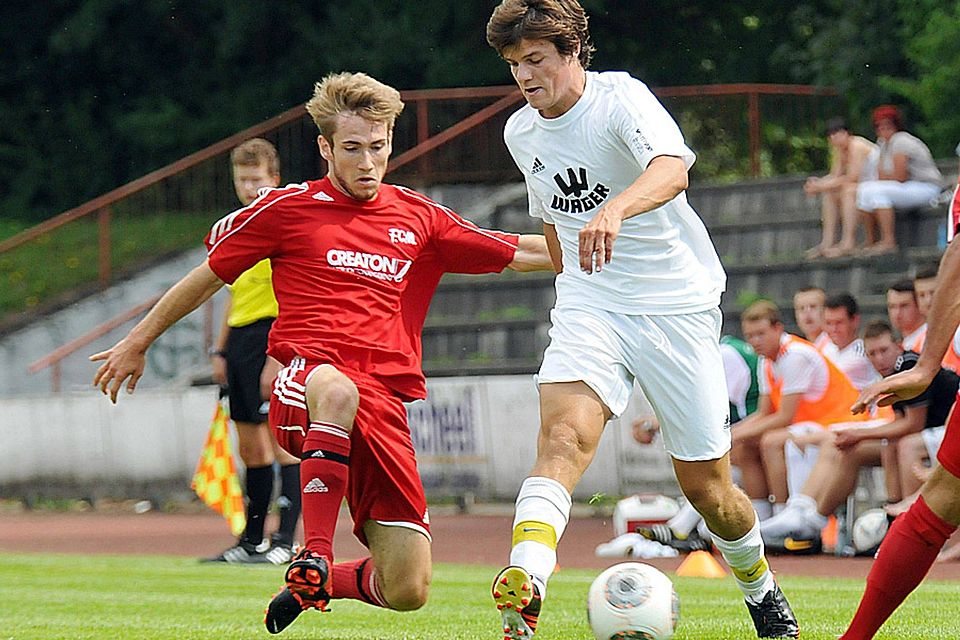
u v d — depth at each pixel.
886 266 59.44
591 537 44.72
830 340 40.03
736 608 24.91
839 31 83.38
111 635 21.70
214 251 19.92
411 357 20.08
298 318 19.81
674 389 18.78
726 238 70.69
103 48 118.94
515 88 84.00
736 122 80.12
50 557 38.88
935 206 59.59
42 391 84.31
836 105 82.50
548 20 18.48
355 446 19.38
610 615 18.30
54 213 120.31
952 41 75.62
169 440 59.56
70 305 84.62
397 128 85.00
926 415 35.53
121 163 120.62
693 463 19.06
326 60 110.69
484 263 20.78
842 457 37.00
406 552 19.53
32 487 62.78
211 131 115.50
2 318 86.19
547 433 17.95
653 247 18.78
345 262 19.78
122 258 85.25
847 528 37.44
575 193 19.11
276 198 19.89
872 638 16.70
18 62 122.44
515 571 15.89
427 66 106.50
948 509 15.95
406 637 21.17
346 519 51.47
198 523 53.03
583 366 18.33
